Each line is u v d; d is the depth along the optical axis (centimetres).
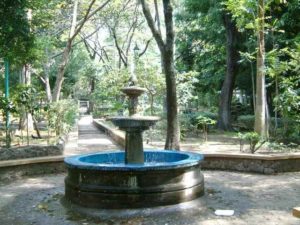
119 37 3066
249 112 2656
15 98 1248
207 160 956
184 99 1541
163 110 1580
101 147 1303
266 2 1358
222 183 782
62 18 2184
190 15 2216
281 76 1295
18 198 673
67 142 1394
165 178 586
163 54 981
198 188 631
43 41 1942
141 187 574
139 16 2845
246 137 998
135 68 1616
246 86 2327
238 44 1931
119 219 542
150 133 1305
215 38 2141
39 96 1354
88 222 533
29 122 1734
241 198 654
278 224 516
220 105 2000
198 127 1738
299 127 1195
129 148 661
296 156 916
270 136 1298
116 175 576
